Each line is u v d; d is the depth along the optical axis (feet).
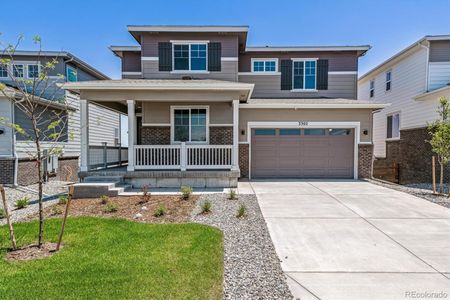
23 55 47.78
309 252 14.19
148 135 38.63
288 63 47.50
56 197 28.96
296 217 20.20
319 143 40.65
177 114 38.75
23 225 18.11
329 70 47.50
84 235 16.06
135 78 47.88
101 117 55.26
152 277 11.18
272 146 40.78
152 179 32.40
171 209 22.36
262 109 40.09
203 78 42.50
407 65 49.39
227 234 16.65
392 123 54.75
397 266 12.69
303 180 38.91
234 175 32.48
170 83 32.14
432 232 17.10
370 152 40.19
